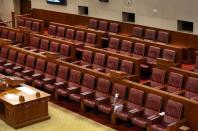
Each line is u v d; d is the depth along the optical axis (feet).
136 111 23.08
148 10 37.40
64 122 24.88
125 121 24.59
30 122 24.47
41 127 24.20
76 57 35.32
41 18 49.08
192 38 33.60
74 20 44.65
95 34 37.27
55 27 41.60
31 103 24.17
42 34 42.37
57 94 28.09
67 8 45.96
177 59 31.32
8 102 23.75
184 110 21.80
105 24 40.50
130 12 39.09
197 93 25.11
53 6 47.65
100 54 31.04
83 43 37.63
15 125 23.89
